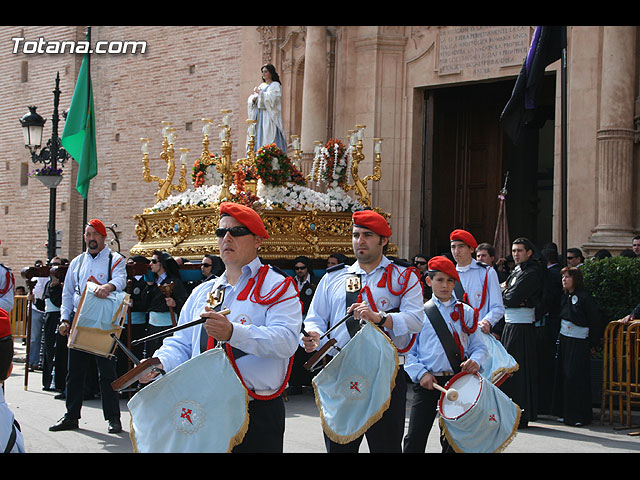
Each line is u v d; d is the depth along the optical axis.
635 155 14.48
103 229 9.18
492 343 7.91
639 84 14.55
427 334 6.35
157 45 23.77
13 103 27.91
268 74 14.39
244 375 4.52
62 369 11.62
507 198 18.83
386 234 5.90
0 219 28.25
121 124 24.62
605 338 9.77
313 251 12.38
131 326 11.56
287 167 12.57
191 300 4.91
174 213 12.70
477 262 8.98
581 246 14.30
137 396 4.30
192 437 4.25
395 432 5.58
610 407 9.79
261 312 4.58
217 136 21.89
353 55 18.52
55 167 16.39
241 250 4.66
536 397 9.73
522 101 12.82
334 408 5.45
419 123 18.34
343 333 5.84
